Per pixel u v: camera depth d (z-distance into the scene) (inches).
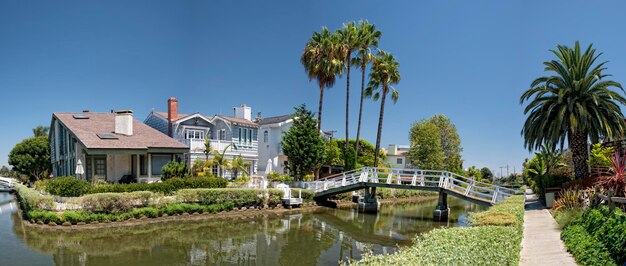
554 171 1504.7
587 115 871.7
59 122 1378.0
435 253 252.2
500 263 249.8
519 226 434.6
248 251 634.2
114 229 796.6
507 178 3873.0
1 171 3105.3
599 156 967.6
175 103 1534.2
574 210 588.4
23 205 982.4
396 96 1577.3
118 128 1185.4
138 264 544.1
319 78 1483.8
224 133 1526.8
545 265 346.6
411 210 1301.7
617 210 398.0
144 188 978.1
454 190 1048.8
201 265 544.4
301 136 1376.7
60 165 1441.9
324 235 789.2
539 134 923.4
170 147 1187.9
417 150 2169.0
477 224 435.8
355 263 228.2
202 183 1090.1
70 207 832.3
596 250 343.9
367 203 1237.7
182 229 823.1
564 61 946.7
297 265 550.9
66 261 553.9
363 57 1515.7
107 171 1145.4
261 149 1770.4
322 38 1493.6
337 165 1868.8
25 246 640.4
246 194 1088.2
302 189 1250.0
